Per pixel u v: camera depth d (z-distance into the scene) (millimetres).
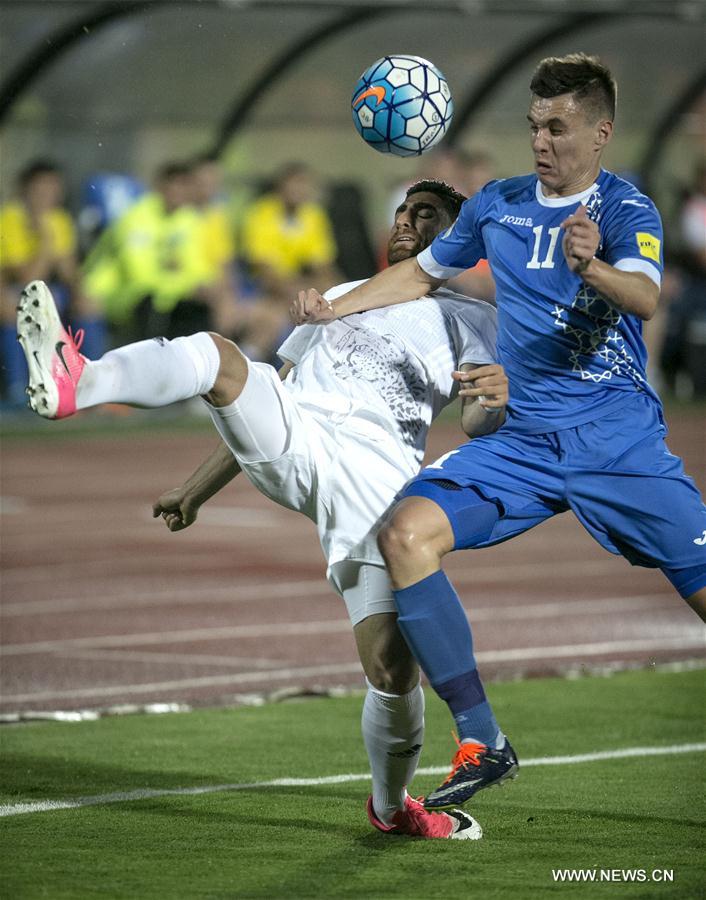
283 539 45750
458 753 16141
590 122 16922
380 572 17125
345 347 18172
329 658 29625
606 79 17000
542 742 22922
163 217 66688
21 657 29594
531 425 17359
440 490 16844
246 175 77438
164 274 66688
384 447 17547
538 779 20516
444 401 18469
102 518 49312
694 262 76250
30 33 59250
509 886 15242
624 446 17188
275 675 28094
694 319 77188
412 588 16250
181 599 36000
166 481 57406
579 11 62750
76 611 34500
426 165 70875
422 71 19047
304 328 18844
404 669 16969
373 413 17734
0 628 32531
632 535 17234
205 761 21578
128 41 63062
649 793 19688
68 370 15070
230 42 64125
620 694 26547
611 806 18953
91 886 15180
